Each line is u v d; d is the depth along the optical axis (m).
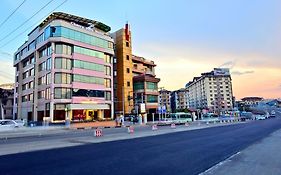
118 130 34.22
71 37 54.69
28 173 7.97
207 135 23.62
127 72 71.50
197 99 174.50
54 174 7.79
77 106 53.72
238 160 9.80
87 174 7.75
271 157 10.53
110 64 63.59
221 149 13.73
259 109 186.25
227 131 29.06
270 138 19.30
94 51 59.28
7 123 37.62
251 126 39.84
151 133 26.80
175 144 16.23
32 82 61.09
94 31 59.78
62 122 49.28
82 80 55.66
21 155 11.84
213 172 7.70
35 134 30.06
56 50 53.28
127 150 13.34
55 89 51.75
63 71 52.94
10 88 93.94
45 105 53.25
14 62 72.69
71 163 9.61
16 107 68.94
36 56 58.91
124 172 8.00
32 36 62.41
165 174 7.72
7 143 18.08
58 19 56.28
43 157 11.14
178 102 174.62
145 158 10.72
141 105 63.53
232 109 146.62
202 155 11.58
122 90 69.62
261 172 7.69
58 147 14.95
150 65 85.88
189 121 67.00
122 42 72.06
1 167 8.94
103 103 59.78
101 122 49.50
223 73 162.00
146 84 71.31
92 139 20.30
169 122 59.62
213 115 98.62
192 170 8.29
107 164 9.36
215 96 157.62
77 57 55.28
